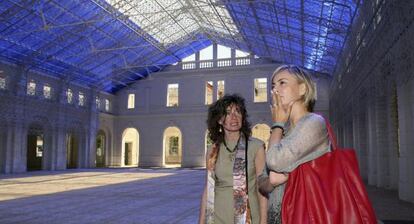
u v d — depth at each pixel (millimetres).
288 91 1994
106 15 24734
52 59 28438
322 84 33094
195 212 10469
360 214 1708
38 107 28938
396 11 9469
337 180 1753
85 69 32125
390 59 10672
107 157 38875
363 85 16297
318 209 1721
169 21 29375
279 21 21766
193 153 36750
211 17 28594
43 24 23766
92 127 35438
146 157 38312
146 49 32969
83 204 11961
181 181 20922
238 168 2822
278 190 2166
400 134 11648
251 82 35625
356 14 15953
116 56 32031
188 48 36719
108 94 38906
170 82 38375
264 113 34750
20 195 14266
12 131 26844
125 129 39469
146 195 14422
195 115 37156
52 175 25234
